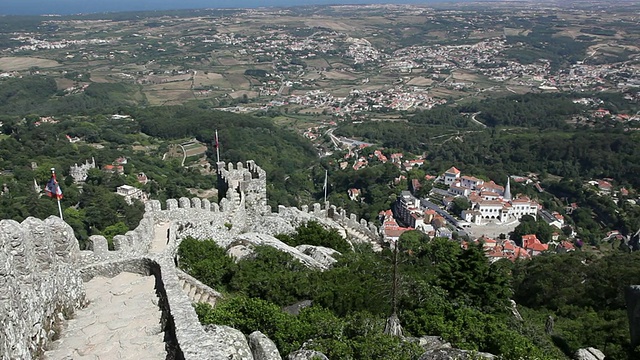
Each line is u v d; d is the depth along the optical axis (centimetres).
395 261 1948
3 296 1055
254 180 4088
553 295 3900
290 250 3209
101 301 1553
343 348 1644
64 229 1555
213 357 1109
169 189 9575
